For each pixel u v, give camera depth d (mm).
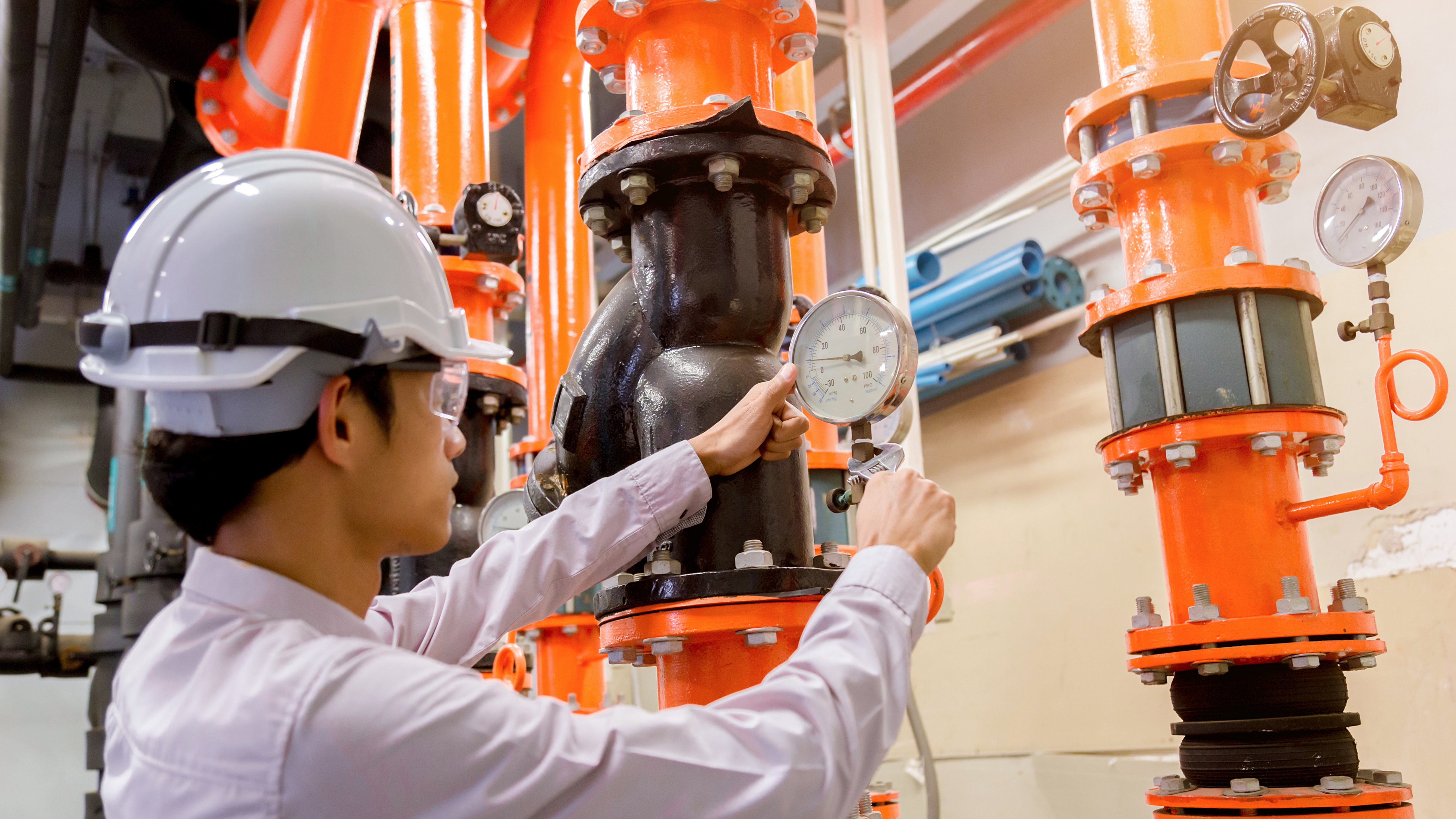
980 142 4172
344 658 683
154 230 814
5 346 5246
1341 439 1651
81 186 5305
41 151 3855
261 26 3246
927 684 4207
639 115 1390
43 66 4445
